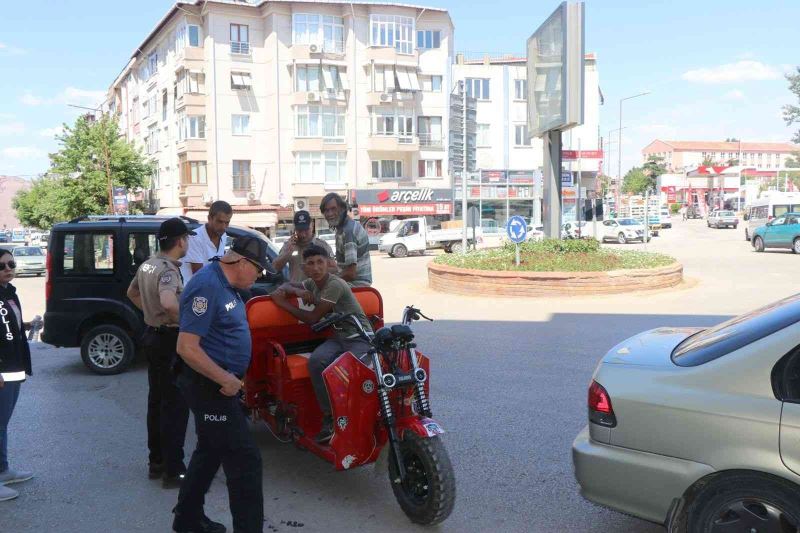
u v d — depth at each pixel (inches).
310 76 1839.3
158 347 196.2
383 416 174.7
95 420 271.6
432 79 1982.0
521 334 435.2
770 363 129.6
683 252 1249.4
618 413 142.6
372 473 210.4
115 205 1621.6
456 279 657.6
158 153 2181.3
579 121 664.4
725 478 130.0
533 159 2097.7
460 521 175.0
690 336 164.2
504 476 203.3
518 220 641.6
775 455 124.4
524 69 2079.2
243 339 157.0
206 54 1818.4
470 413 266.4
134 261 346.9
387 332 175.6
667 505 135.4
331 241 1609.3
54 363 383.2
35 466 219.8
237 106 1840.6
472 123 959.6
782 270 851.4
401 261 1283.2
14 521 178.1
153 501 191.5
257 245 156.8
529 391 296.7
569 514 178.2
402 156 1956.2
